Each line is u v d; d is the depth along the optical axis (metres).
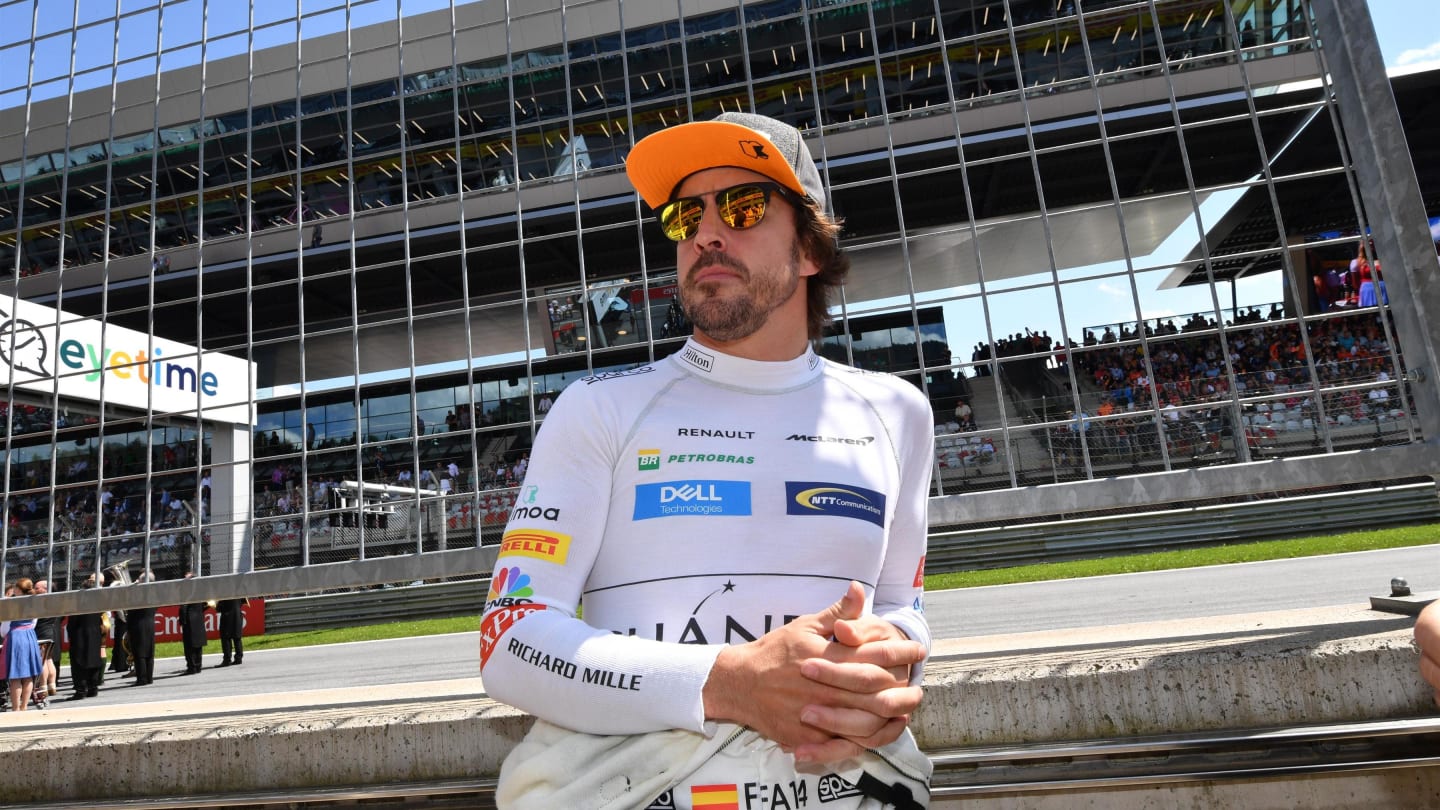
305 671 9.48
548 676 0.99
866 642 0.95
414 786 1.50
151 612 12.22
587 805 1.01
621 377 1.21
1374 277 1.50
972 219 1.62
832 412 1.22
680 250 1.29
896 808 1.10
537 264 13.80
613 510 1.11
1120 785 1.34
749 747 1.02
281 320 15.65
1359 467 1.45
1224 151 11.62
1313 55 1.58
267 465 20.45
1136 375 17.89
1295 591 8.17
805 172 1.32
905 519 1.29
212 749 1.63
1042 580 13.77
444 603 18.75
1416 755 1.28
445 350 20.03
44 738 1.74
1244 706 1.34
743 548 1.07
